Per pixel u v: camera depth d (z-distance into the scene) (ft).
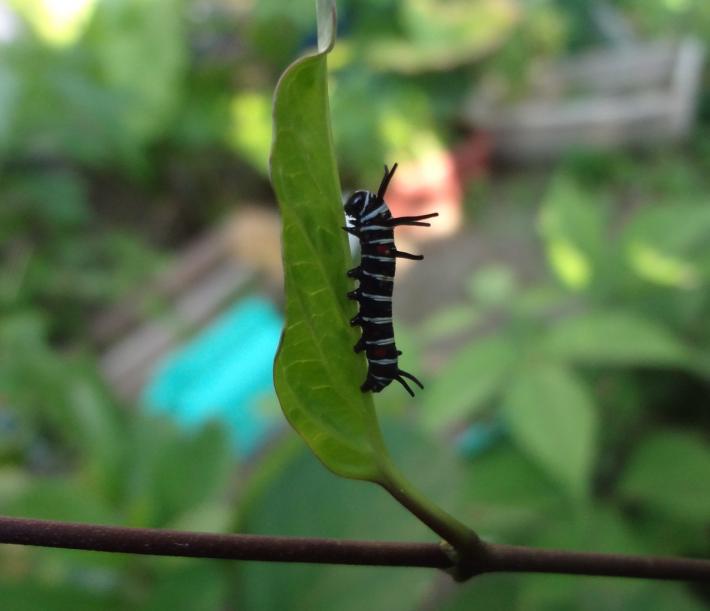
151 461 0.53
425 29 1.87
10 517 0.16
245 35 1.72
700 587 0.65
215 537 0.17
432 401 0.60
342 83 1.73
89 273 1.26
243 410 1.03
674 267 0.66
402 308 1.47
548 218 0.71
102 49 1.39
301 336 0.20
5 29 1.39
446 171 1.71
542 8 2.21
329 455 0.20
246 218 1.45
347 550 0.18
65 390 0.65
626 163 1.83
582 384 0.64
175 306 1.24
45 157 1.37
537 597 0.53
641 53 2.21
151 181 1.52
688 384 0.68
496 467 0.63
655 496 0.59
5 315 1.09
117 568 0.44
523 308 0.68
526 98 2.11
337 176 0.19
